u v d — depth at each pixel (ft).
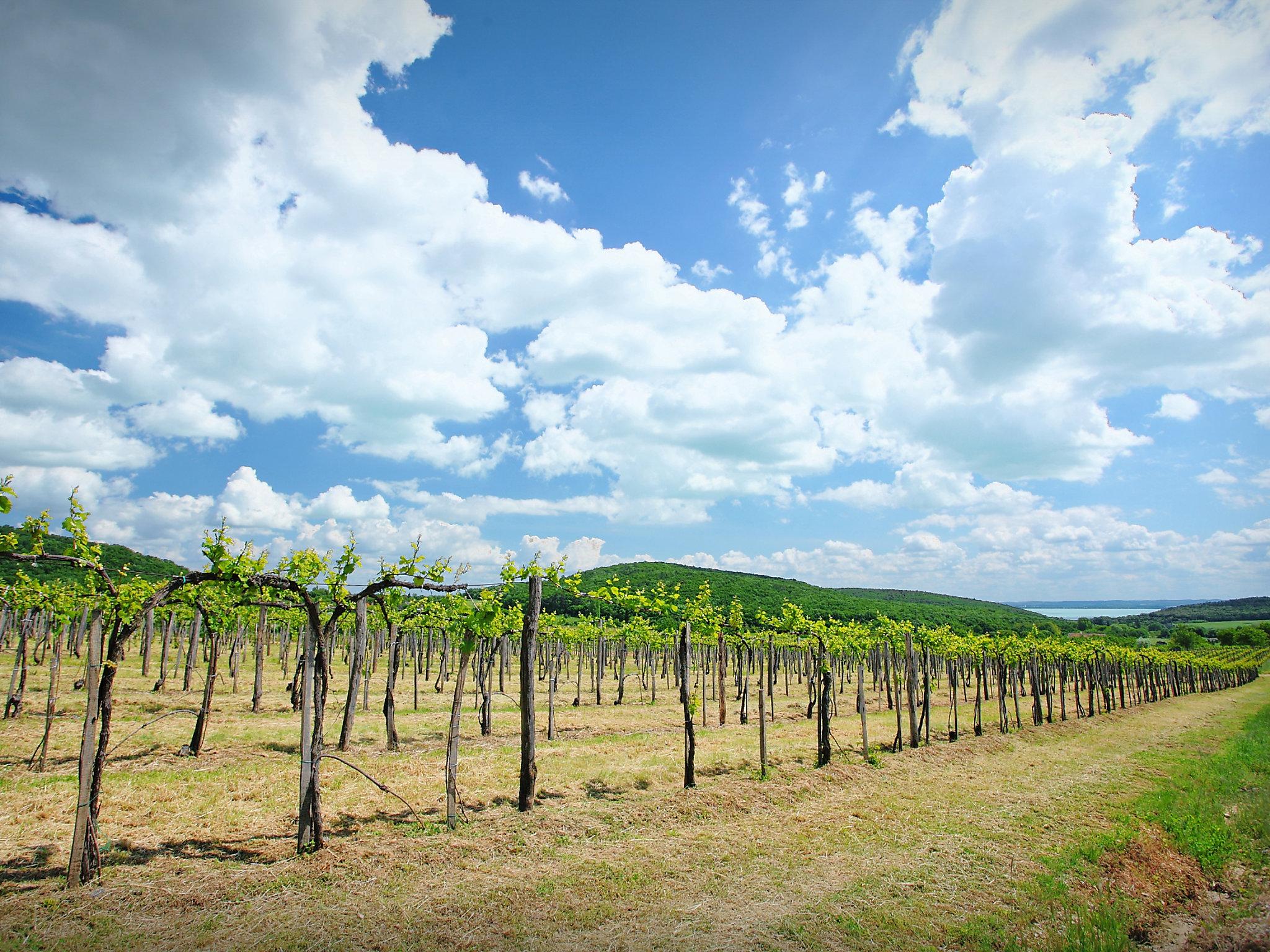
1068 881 30.66
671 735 70.08
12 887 25.85
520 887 28.22
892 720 86.02
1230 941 25.67
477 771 48.52
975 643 89.97
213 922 24.17
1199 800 45.32
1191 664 154.61
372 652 122.01
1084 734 79.77
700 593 66.80
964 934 25.16
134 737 55.26
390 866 29.53
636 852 33.06
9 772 42.91
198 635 83.71
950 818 40.70
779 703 110.93
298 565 40.65
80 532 28.66
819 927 25.82
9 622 107.96
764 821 39.34
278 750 53.98
